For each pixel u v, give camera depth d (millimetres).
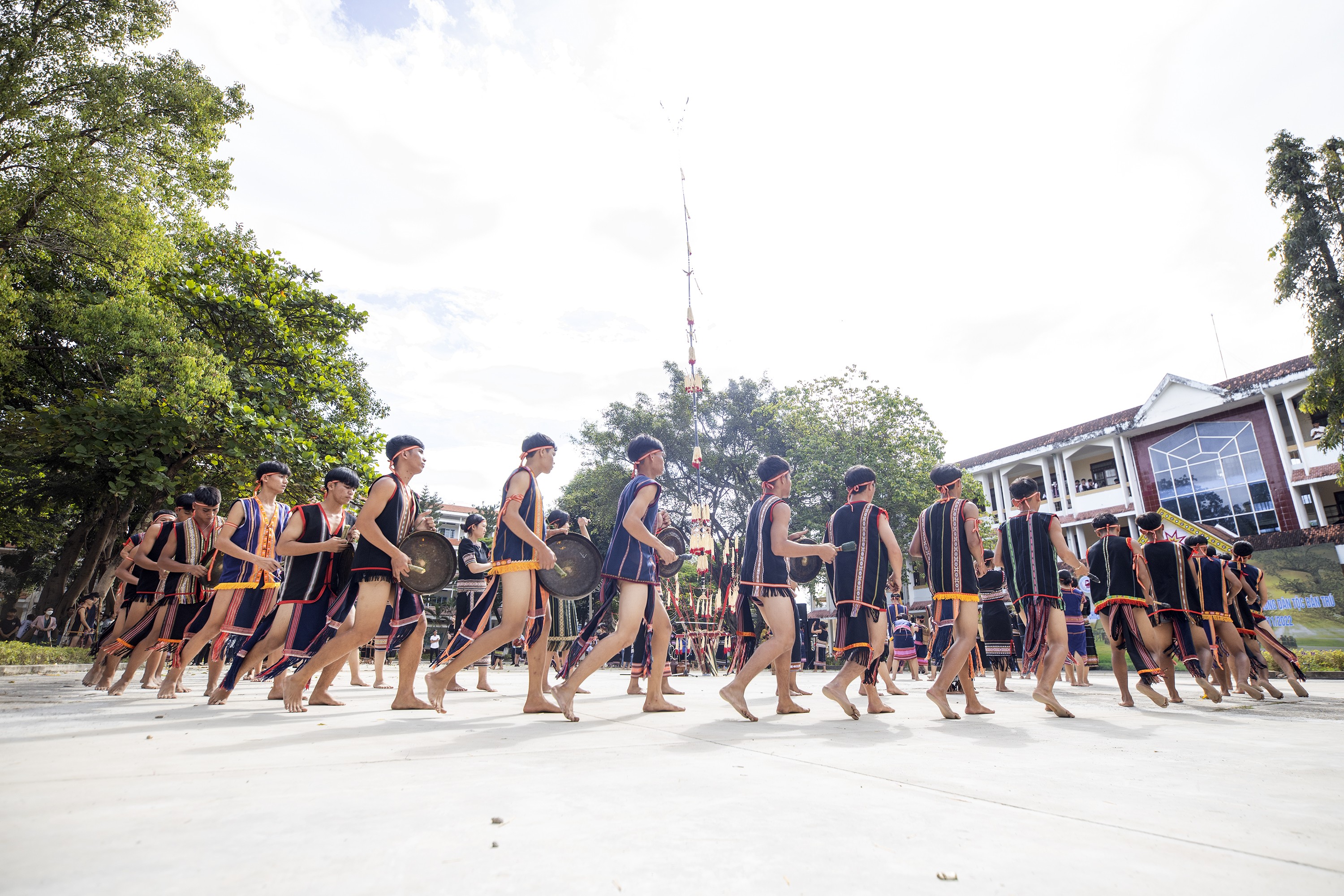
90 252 14156
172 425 13938
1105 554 5898
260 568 5262
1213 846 1338
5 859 1128
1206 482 29688
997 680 7992
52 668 10102
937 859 1232
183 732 2973
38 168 13047
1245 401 28844
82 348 15352
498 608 4312
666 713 4500
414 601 4551
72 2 13430
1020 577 5328
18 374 15555
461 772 2031
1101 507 32531
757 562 4434
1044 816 1574
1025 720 4156
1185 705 5656
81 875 1058
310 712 4141
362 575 4168
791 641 4297
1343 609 20781
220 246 18047
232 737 2818
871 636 4434
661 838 1338
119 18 13688
